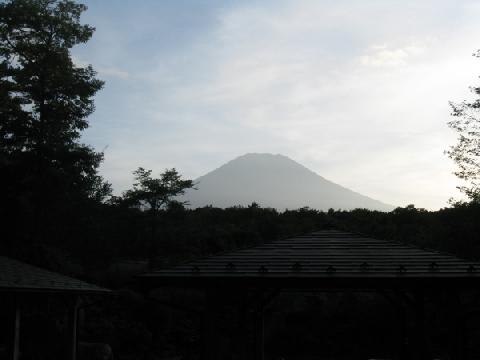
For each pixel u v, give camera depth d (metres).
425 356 9.57
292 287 9.48
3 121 25.09
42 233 26.48
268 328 24.41
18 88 24.95
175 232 32.41
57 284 14.19
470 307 18.41
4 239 24.50
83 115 26.77
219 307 9.64
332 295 26.48
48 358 18.02
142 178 32.06
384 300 24.34
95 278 26.92
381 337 23.44
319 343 23.45
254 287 9.38
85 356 18.45
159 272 9.38
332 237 11.23
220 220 40.28
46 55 25.56
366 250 10.24
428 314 19.70
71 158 25.81
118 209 31.91
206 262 9.74
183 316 25.61
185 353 22.58
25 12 25.36
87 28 26.70
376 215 39.28
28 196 24.94
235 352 18.17
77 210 28.11
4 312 19.89
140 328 23.88
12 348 12.57
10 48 25.91
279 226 37.62
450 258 9.73
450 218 24.03
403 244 10.64
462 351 9.25
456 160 22.08
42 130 25.45
